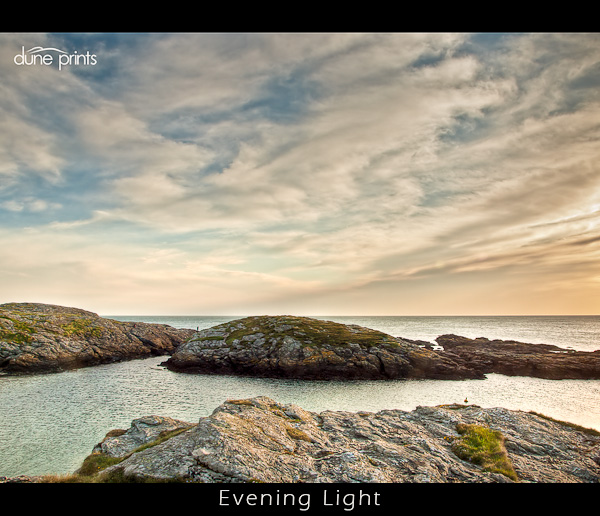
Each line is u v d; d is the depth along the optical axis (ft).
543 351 368.48
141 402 189.57
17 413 164.76
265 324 383.65
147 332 422.00
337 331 356.38
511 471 72.28
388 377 277.44
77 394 206.80
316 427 91.71
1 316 344.08
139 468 64.44
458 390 233.96
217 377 277.64
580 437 96.02
